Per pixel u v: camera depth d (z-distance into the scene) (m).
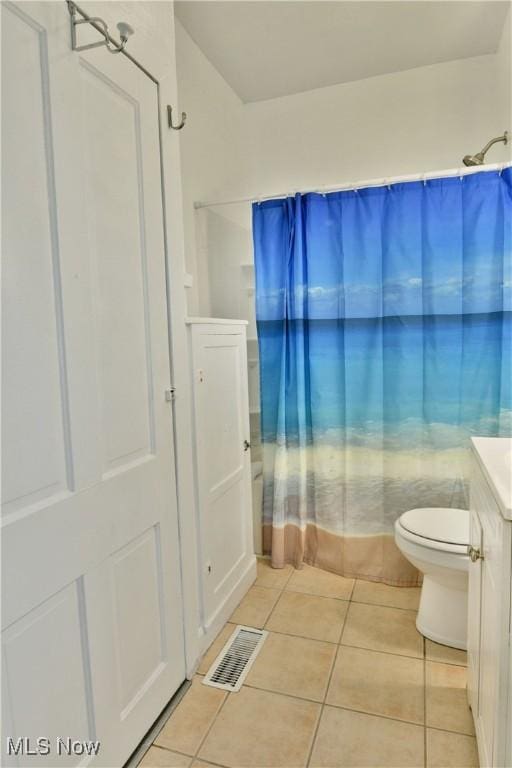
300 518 2.43
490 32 2.25
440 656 1.78
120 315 1.29
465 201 2.05
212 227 2.47
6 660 0.92
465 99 2.48
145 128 1.40
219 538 1.97
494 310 2.07
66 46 1.07
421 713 1.53
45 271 1.02
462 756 1.37
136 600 1.37
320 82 2.66
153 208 1.45
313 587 2.28
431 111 2.54
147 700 1.43
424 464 2.21
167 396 1.54
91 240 1.17
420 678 1.67
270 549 2.55
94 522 1.17
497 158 2.43
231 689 1.64
